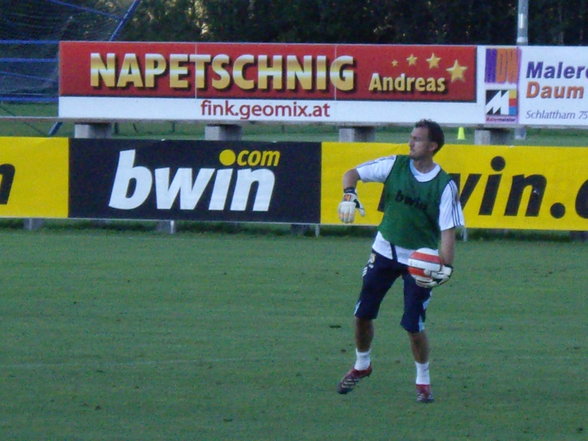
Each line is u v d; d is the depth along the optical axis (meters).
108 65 63.84
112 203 59.91
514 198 57.66
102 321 37.56
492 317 38.91
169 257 52.31
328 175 58.44
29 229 61.75
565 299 42.31
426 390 27.69
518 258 52.97
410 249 26.91
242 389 28.95
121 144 59.62
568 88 60.88
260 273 47.72
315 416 26.45
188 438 24.53
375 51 62.09
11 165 60.06
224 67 63.03
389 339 35.38
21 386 29.03
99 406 27.17
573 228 57.38
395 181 26.84
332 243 57.94
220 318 38.22
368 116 62.62
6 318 37.91
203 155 59.22
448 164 57.81
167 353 33.00
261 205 59.06
